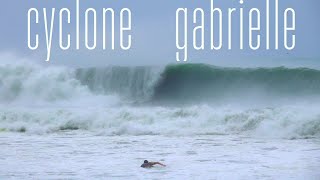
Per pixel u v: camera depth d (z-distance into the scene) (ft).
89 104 332.39
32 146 196.13
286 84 341.41
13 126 260.21
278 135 220.02
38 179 135.64
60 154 175.22
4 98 350.43
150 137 223.51
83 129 257.75
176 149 185.06
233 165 151.94
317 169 143.84
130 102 342.03
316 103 292.20
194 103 329.52
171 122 250.57
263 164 152.87
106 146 194.70
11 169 148.77
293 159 160.56
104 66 358.43
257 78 349.82
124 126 240.94
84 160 162.91
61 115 270.87
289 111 240.73
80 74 356.38
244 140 208.95
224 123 245.45
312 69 337.72
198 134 230.89
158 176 138.31
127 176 138.51
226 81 353.92
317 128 220.23
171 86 358.84
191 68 359.05
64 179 135.44
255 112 247.09
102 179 135.23
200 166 151.02
